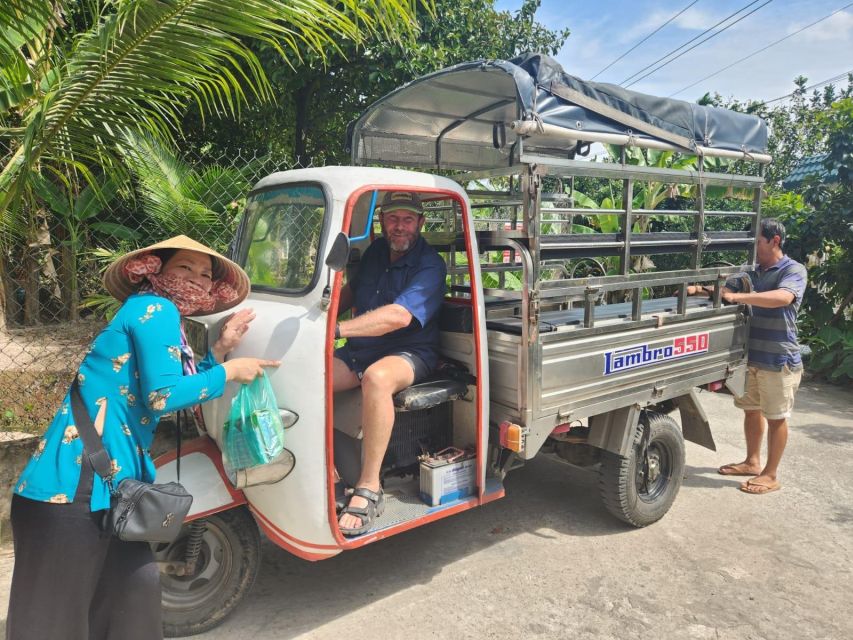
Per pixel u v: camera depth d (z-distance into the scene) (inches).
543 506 167.8
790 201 373.4
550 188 215.0
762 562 139.6
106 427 78.7
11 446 145.6
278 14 116.9
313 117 408.2
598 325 135.9
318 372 104.6
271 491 107.0
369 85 358.9
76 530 75.3
